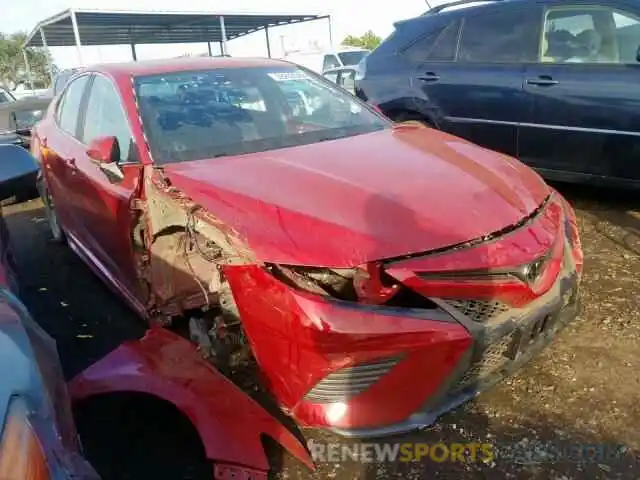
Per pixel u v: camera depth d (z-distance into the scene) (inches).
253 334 93.4
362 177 105.8
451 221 94.0
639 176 184.9
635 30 183.9
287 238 89.7
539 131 203.5
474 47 221.3
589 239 177.9
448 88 225.5
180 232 114.1
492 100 213.5
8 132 296.8
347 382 87.0
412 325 85.4
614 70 186.4
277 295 88.0
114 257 141.0
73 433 68.9
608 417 100.7
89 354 135.9
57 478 54.6
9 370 60.3
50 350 77.4
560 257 102.7
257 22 694.5
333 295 87.1
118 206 126.0
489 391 109.4
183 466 97.0
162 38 753.0
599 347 120.2
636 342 121.0
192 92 139.9
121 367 100.0
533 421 101.2
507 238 96.0
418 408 89.9
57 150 170.4
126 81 139.6
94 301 162.7
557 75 197.2
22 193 116.2
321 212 93.4
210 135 128.9
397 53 245.0
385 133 139.6
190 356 103.1
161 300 122.2
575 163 198.4
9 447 51.8
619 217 194.9
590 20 193.9
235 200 98.9
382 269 87.0
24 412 56.4
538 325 98.8
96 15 531.5
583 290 144.4
